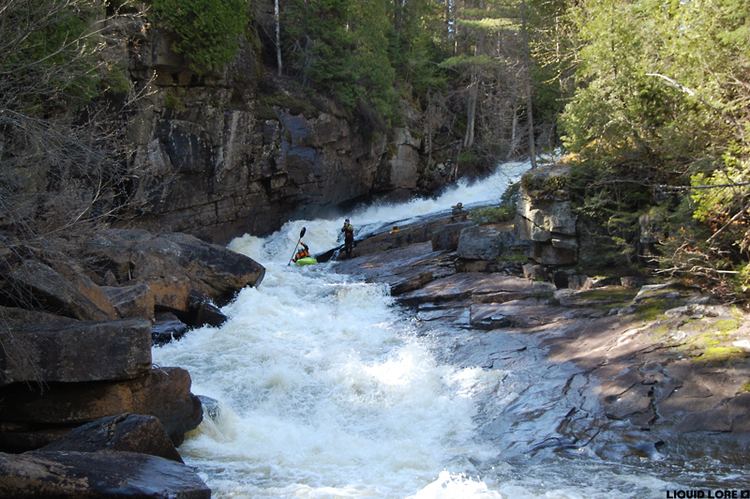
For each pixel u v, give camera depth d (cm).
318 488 816
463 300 1638
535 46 2798
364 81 3397
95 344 921
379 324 1595
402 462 923
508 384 1170
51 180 1276
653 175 1582
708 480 832
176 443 979
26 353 892
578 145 1723
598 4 1778
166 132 2370
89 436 815
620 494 793
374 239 2512
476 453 966
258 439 1027
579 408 1055
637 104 1581
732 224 1309
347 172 3328
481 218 2072
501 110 3906
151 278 1581
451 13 4584
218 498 782
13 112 1034
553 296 1524
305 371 1286
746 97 1297
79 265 1266
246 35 2903
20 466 664
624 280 1538
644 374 1092
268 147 2811
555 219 1630
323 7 3262
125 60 2092
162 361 1316
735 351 1087
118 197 2191
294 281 1952
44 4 1187
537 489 815
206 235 2625
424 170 4025
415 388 1197
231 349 1389
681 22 1475
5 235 1014
